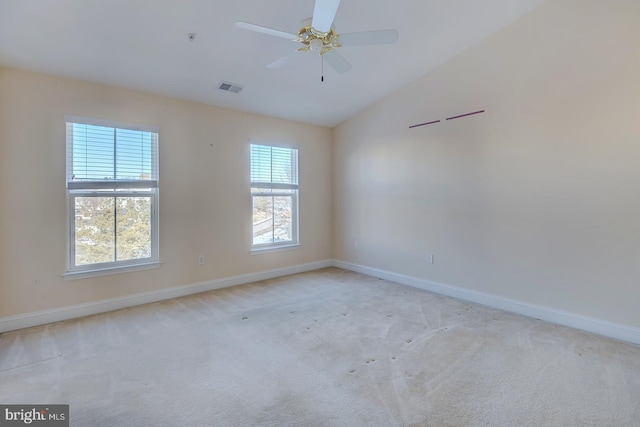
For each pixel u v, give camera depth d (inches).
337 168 212.4
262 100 164.7
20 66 113.7
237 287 167.9
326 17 78.4
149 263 143.5
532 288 124.8
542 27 118.6
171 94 147.1
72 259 127.0
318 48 95.7
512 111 128.0
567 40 113.0
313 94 165.9
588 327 110.9
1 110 111.8
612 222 106.0
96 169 130.8
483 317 124.6
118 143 135.8
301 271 201.3
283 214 195.3
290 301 145.1
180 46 116.0
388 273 181.5
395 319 123.0
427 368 87.6
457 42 135.8
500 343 102.1
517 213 128.1
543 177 120.6
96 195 131.6
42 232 119.4
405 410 70.2
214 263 164.6
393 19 118.4
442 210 154.0
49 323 120.1
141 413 69.6
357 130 196.2
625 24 101.7
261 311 132.4
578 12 110.3
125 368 88.0
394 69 151.4
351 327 115.7
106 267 134.1
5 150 112.7
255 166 180.7
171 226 150.0
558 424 65.8
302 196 201.6
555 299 119.0
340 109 187.2
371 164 188.9
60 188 122.5
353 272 200.5
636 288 102.0
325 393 76.6
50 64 115.1
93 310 129.7
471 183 142.3
